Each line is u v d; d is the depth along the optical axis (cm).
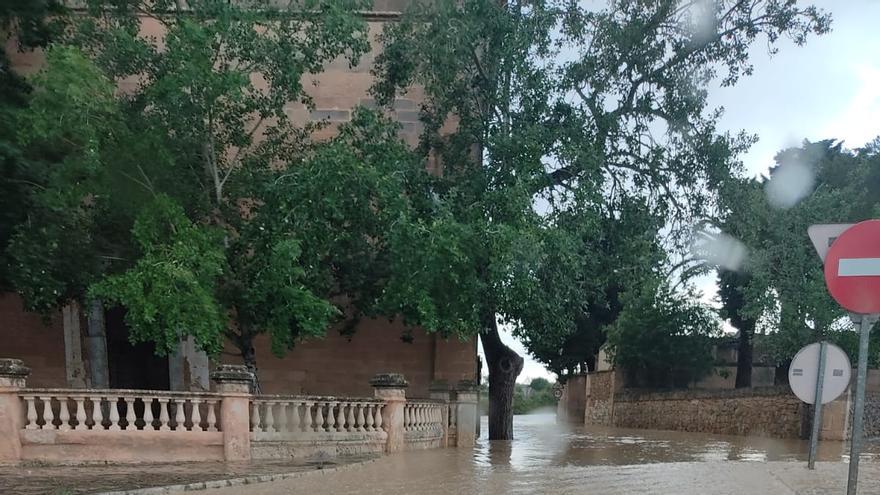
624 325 2923
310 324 1141
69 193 1080
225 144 1345
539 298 1361
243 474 864
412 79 1524
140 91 1334
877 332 1930
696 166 1619
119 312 1753
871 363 2130
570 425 3406
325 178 1189
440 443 1420
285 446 1055
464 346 1716
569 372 4128
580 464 1141
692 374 2917
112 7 1343
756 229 1727
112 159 1138
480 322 1464
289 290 1127
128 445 963
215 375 1017
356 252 1354
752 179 1712
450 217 1230
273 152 1405
